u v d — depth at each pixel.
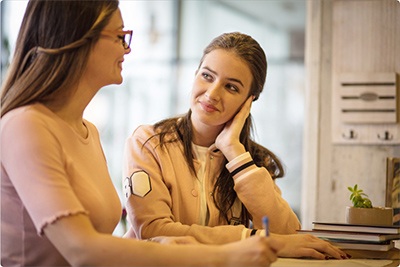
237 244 1.26
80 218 1.28
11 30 4.97
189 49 6.57
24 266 1.42
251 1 6.79
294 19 6.84
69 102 1.51
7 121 1.38
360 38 2.81
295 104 6.66
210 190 2.00
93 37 1.47
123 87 6.27
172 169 1.95
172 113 6.30
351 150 2.83
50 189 1.30
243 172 1.96
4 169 1.39
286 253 1.76
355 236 1.87
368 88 2.78
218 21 6.73
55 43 1.45
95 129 1.71
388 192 2.27
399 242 2.50
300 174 6.53
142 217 1.85
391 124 2.76
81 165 1.48
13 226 1.41
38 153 1.33
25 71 1.47
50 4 1.46
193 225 1.82
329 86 2.87
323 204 2.87
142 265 1.24
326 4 2.88
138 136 1.98
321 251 1.79
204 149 2.03
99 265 1.25
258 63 1.99
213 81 1.95
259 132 6.64
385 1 2.77
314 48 2.90
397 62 2.76
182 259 1.24
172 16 6.56
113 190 1.59
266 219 1.32
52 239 1.28
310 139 2.90
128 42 1.62
